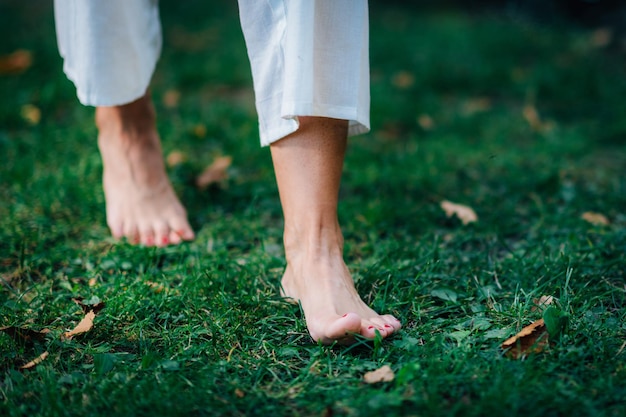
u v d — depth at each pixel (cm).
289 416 121
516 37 498
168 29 500
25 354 144
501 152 288
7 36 442
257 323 156
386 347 143
